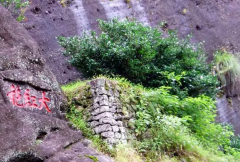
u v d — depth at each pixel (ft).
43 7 30.99
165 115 19.22
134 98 19.22
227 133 22.34
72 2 32.86
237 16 41.04
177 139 18.21
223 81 34.14
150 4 37.19
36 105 14.97
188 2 39.52
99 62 23.12
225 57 34.99
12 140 12.75
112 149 15.89
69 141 14.76
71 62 23.67
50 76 16.43
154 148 17.39
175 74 24.63
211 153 20.11
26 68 15.34
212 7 40.52
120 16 34.32
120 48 22.35
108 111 17.03
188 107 21.17
